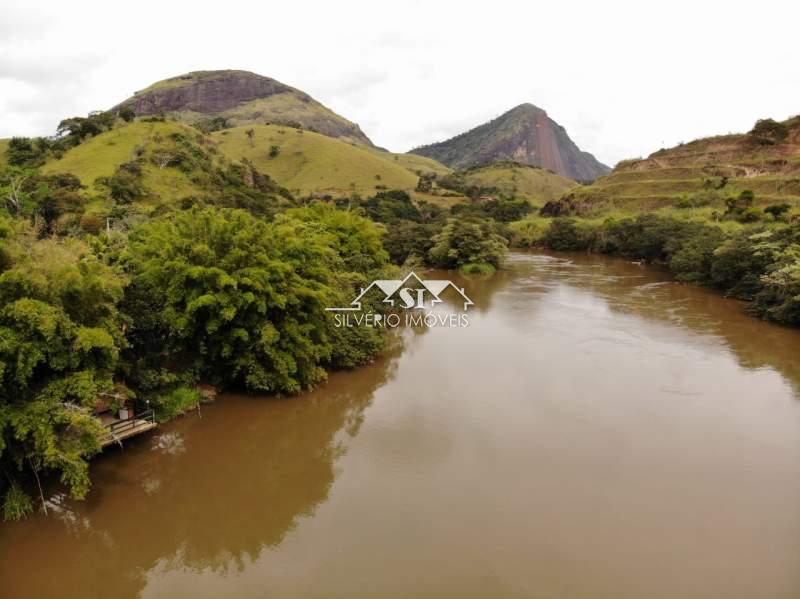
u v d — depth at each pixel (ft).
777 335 122.93
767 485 61.26
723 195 282.77
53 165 272.92
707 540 51.93
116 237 108.78
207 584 47.55
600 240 289.94
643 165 384.27
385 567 48.62
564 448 69.87
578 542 51.65
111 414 67.87
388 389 90.79
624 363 103.55
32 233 61.36
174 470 65.87
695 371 99.09
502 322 137.90
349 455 68.80
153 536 53.98
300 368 87.04
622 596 44.96
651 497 58.85
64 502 57.88
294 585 46.93
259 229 86.12
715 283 179.42
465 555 49.96
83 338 53.78
